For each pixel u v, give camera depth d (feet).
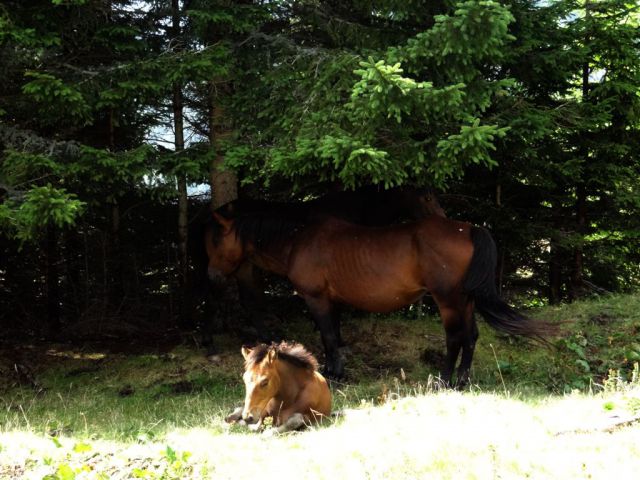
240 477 11.16
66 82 19.49
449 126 18.28
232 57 21.54
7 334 27.40
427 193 20.45
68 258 28.89
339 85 18.51
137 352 24.22
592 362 19.97
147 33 22.65
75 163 18.98
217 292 22.44
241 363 22.20
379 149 18.13
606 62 25.50
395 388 18.81
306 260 19.52
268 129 20.16
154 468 11.82
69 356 24.04
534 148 24.44
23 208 16.92
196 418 17.08
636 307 23.40
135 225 29.84
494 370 20.49
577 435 11.28
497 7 16.25
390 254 18.19
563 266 28.81
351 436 12.42
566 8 22.89
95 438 15.34
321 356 23.13
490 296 17.20
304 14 22.18
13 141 19.07
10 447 13.44
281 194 26.21
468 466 10.23
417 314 27.45
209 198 30.55
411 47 17.69
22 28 18.57
